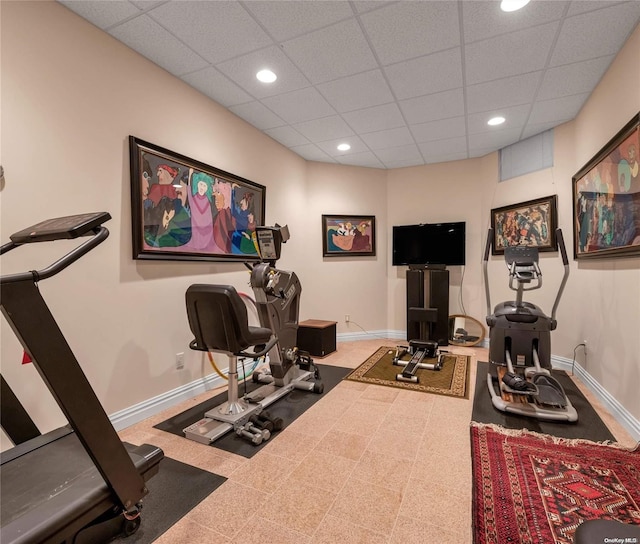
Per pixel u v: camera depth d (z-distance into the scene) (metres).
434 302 4.75
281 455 2.05
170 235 2.71
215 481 1.81
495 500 1.64
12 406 1.48
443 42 2.35
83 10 2.06
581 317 3.33
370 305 5.25
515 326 2.95
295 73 2.74
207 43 2.37
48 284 1.97
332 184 5.03
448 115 3.47
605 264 2.78
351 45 2.39
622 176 2.41
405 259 5.08
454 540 1.42
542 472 1.86
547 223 3.77
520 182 4.15
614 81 2.55
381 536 1.45
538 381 2.74
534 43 2.36
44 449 1.46
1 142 1.77
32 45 1.88
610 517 1.53
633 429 2.24
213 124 3.17
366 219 5.18
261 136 3.88
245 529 1.49
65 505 1.13
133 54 2.44
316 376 3.35
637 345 2.26
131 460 1.30
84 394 1.15
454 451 2.08
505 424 2.43
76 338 2.10
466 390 3.06
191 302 2.23
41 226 1.24
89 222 1.16
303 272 4.81
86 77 2.15
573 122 3.52
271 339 2.58
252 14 2.09
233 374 2.46
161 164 2.62
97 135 2.21
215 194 3.17
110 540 1.42
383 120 3.59
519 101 3.18
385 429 2.37
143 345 2.52
